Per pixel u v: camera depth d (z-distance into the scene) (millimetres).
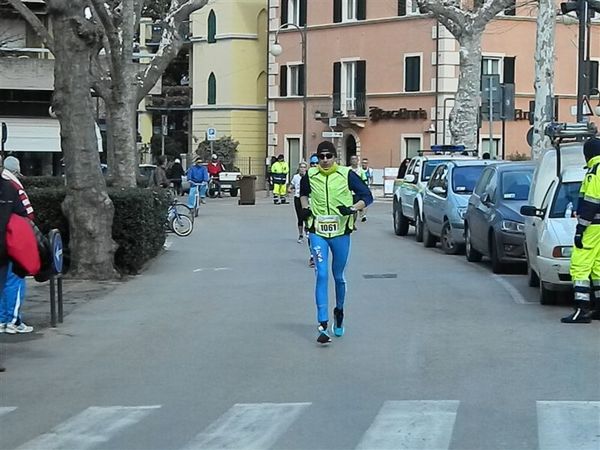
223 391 9352
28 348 11875
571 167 14883
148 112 72250
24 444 7656
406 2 53188
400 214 28562
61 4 17359
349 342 11773
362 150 55875
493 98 28953
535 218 14914
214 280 18141
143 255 19188
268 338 12156
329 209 11625
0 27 41031
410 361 10602
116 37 24828
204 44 67188
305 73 54562
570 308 14141
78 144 17812
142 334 12664
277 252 23391
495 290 16203
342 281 11992
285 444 7398
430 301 15039
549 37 30203
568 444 7191
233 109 65625
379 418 8133
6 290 12641
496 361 10492
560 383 9367
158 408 8742
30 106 41625
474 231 20109
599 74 53812
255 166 66188
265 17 66062
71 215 18000
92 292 16562
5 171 11008
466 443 7293
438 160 27359
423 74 52562
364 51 55562
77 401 9141
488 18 36906
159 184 32219
